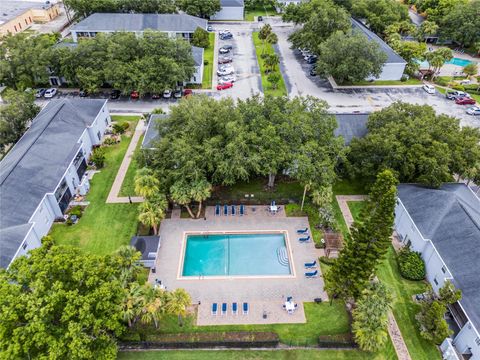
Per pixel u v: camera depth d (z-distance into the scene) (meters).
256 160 44.88
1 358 24.86
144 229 45.88
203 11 106.56
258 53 93.56
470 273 35.72
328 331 35.66
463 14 94.44
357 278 34.31
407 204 44.47
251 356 33.75
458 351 34.22
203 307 37.78
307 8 95.19
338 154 47.50
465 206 41.56
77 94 75.44
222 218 48.09
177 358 33.47
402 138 47.69
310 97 51.38
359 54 75.06
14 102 58.22
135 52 72.12
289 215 48.69
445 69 89.44
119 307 29.81
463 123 68.88
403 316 37.12
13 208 41.31
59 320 28.11
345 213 49.00
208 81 80.06
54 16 112.19
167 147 47.00
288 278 40.91
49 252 31.09
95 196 50.88
